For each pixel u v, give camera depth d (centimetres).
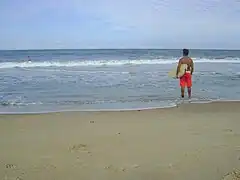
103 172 411
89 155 477
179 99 1020
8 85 1341
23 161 454
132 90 1206
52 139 564
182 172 409
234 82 1444
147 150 498
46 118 741
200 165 432
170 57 3962
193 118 737
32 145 530
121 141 549
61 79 1563
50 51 5425
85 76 1705
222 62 3222
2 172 412
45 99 1025
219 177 390
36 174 405
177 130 623
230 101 968
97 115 775
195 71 2031
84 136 583
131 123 687
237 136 576
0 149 509
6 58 3800
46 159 462
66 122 700
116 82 1441
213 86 1315
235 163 436
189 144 528
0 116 762
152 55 4606
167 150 498
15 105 925
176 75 1049
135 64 2784
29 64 2655
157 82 1437
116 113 798
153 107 885
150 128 640
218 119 725
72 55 4603
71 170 418
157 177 395
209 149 499
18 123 691
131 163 443
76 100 1006
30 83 1409
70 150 502
